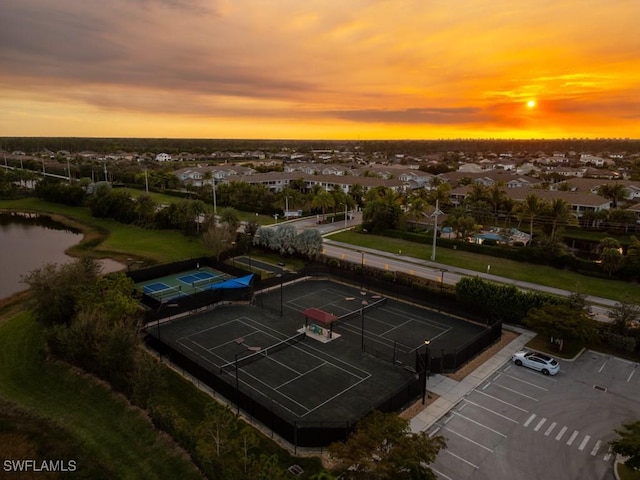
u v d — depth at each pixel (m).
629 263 58.09
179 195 129.38
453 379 33.81
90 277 42.72
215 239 65.00
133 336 32.12
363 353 37.91
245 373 34.25
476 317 45.00
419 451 19.53
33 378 33.31
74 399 30.55
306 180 138.62
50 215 108.06
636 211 88.38
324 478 18.94
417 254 71.62
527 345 39.75
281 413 29.00
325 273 59.50
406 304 50.00
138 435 26.73
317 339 40.50
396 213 86.38
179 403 30.06
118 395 30.53
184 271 62.88
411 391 30.38
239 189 114.12
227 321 44.50
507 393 31.91
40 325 41.91
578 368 35.69
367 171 148.75
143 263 66.50
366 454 19.58
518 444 26.42
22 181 162.50
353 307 48.75
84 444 26.17
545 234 75.12
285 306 48.88
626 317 39.16
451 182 134.75
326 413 29.08
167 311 45.16
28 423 28.06
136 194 133.12
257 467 20.95
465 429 27.75
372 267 61.53
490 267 63.91
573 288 54.94
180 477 23.36
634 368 35.75
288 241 67.31
